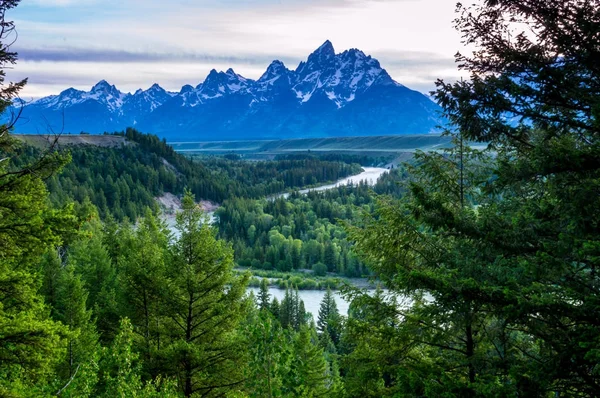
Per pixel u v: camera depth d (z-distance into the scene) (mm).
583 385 8438
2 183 10133
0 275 10805
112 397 11906
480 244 9602
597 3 8664
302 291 98062
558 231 9109
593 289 8312
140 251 20547
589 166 8148
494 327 10859
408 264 13062
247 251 123125
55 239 10750
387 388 12930
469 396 8570
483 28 9445
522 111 9273
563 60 9125
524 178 8891
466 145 12961
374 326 13328
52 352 10516
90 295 35250
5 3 8477
